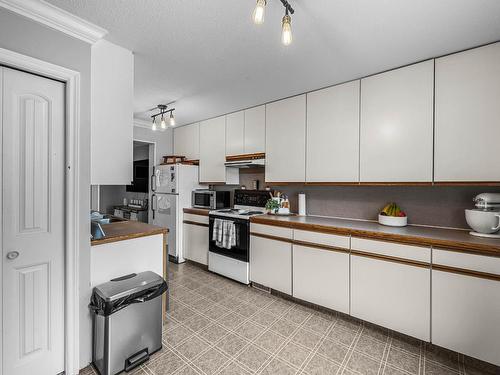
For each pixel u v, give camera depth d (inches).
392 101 82.3
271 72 85.5
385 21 57.0
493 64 65.6
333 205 110.0
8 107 50.6
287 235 98.1
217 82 94.0
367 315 78.4
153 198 159.8
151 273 70.9
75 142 57.9
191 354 67.0
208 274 128.4
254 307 93.5
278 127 113.7
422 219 88.3
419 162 77.0
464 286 62.3
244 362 64.3
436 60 74.1
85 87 60.0
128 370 59.4
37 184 54.4
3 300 50.3
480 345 60.5
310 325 81.7
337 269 84.7
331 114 96.9
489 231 67.8
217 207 141.7
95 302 59.5
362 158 88.9
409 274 70.6
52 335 56.7
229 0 50.6
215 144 143.0
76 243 58.2
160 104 120.0
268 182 117.4
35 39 51.9
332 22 57.6
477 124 67.7
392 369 62.4
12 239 51.2
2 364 50.3
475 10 52.7
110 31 61.7
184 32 62.2
